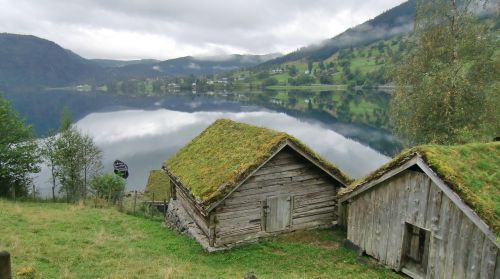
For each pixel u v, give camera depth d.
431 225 11.09
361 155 53.91
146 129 84.94
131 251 14.13
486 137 23.80
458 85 24.50
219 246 15.62
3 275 6.87
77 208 24.39
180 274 11.55
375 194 13.24
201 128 85.75
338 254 14.45
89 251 13.25
